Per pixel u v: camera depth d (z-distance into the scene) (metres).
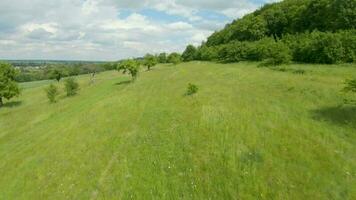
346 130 23.25
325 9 81.38
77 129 39.75
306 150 21.69
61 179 27.47
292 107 29.69
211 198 19.55
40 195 25.94
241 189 19.53
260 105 32.03
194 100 39.09
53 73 98.75
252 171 20.80
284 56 56.66
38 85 109.06
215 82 48.41
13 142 43.41
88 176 26.44
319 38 54.69
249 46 81.75
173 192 20.94
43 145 37.59
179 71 74.12
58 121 47.44
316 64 52.44
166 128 31.70
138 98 48.88
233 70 59.41
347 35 54.16
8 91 71.44
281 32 106.81
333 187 17.80
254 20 115.94
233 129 27.31
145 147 28.48
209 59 106.12
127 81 72.44
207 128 28.72
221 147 24.64
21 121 55.34
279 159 21.39
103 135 34.94
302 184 18.55
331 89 32.62
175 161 24.50
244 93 37.78
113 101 50.16
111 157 28.66
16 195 27.25
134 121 37.03
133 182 23.36
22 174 31.03
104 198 22.53
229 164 22.11
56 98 69.44
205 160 23.45
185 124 31.16
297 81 38.75
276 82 40.44
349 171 18.75
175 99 42.62
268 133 25.23
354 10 68.19
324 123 24.98
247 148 23.69
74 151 32.75
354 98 28.97
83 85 80.56
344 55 51.12
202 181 21.25
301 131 24.42
